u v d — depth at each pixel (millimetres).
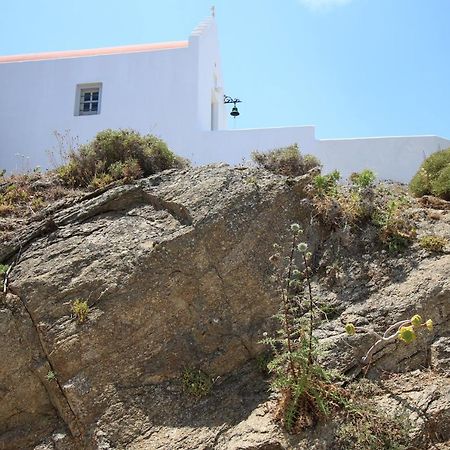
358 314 5996
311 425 5027
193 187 7230
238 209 6832
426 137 11672
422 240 6543
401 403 5043
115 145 8625
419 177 8258
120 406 5617
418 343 5555
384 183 8406
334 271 6527
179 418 5527
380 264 6469
